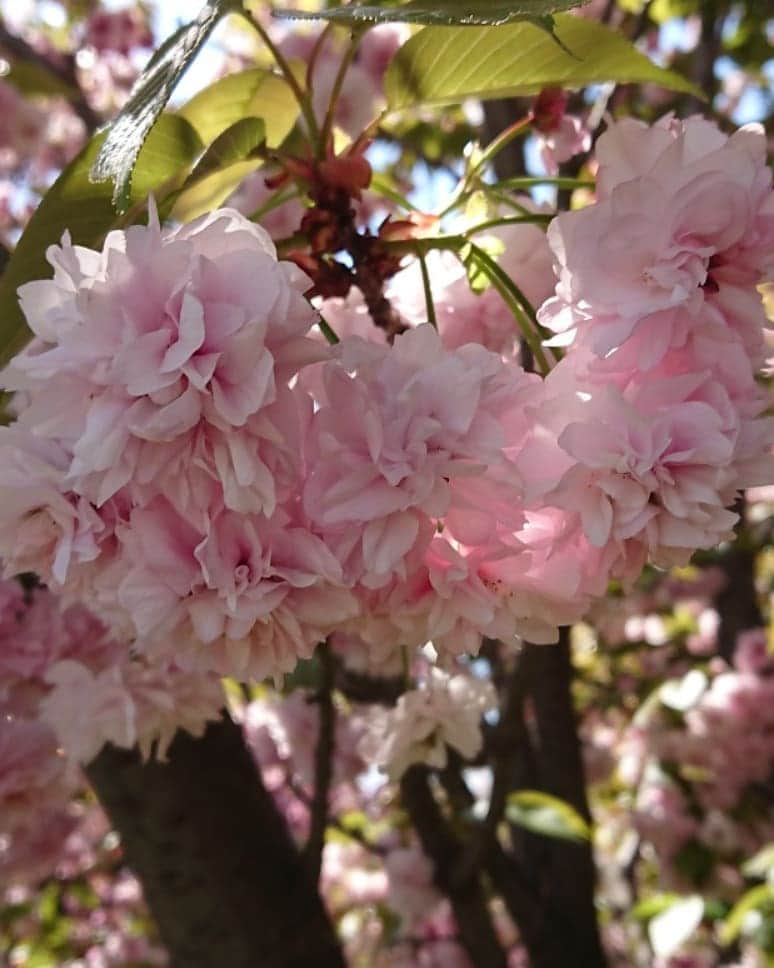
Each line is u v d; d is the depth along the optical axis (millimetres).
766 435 161
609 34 223
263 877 339
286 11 171
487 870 532
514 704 428
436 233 248
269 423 150
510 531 162
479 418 157
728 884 723
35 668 314
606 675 923
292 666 173
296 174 226
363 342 158
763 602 980
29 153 829
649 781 760
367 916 885
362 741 315
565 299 167
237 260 149
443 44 225
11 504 170
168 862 331
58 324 152
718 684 740
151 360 145
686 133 169
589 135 276
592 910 542
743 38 725
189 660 172
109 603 177
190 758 333
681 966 760
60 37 904
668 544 160
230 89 239
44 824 504
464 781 521
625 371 163
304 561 161
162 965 891
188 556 160
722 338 161
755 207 162
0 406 214
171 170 222
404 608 172
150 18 867
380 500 154
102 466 144
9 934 907
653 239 160
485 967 490
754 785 745
